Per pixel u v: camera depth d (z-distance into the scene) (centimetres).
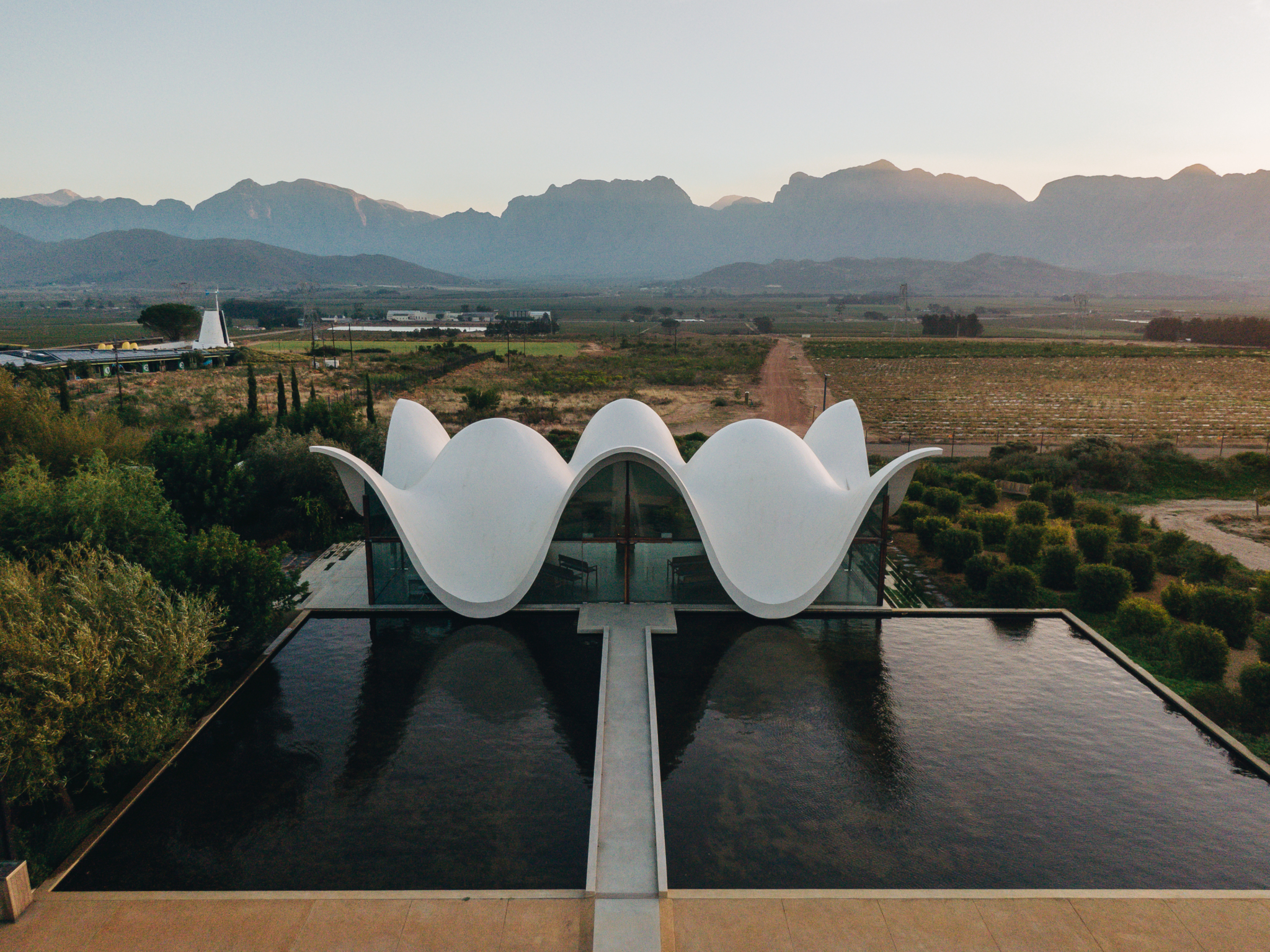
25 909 1059
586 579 2192
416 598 2186
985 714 1650
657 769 1383
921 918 1045
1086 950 997
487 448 2211
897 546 2983
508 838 1242
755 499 2162
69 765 1272
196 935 1013
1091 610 2322
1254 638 2056
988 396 8106
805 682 1772
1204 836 1273
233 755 1477
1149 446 4691
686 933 1015
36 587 1326
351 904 1068
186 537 2539
